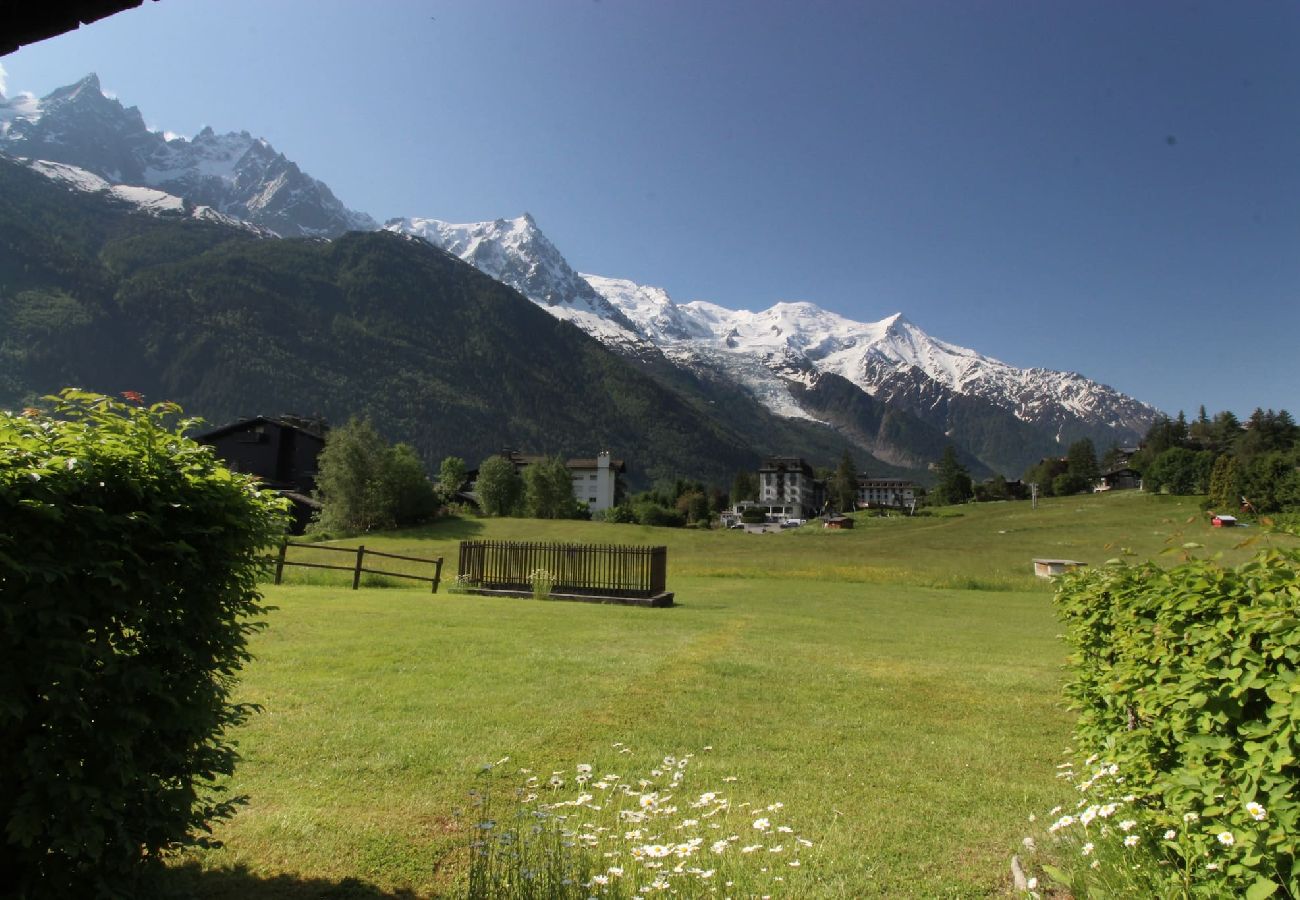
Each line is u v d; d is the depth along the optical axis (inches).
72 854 128.9
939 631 714.2
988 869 193.8
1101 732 220.2
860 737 320.2
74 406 152.3
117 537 142.6
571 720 327.3
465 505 4333.2
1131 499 4530.0
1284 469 2470.5
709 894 171.6
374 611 660.7
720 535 3233.3
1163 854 160.9
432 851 197.3
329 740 286.4
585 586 948.6
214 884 176.2
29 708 128.0
